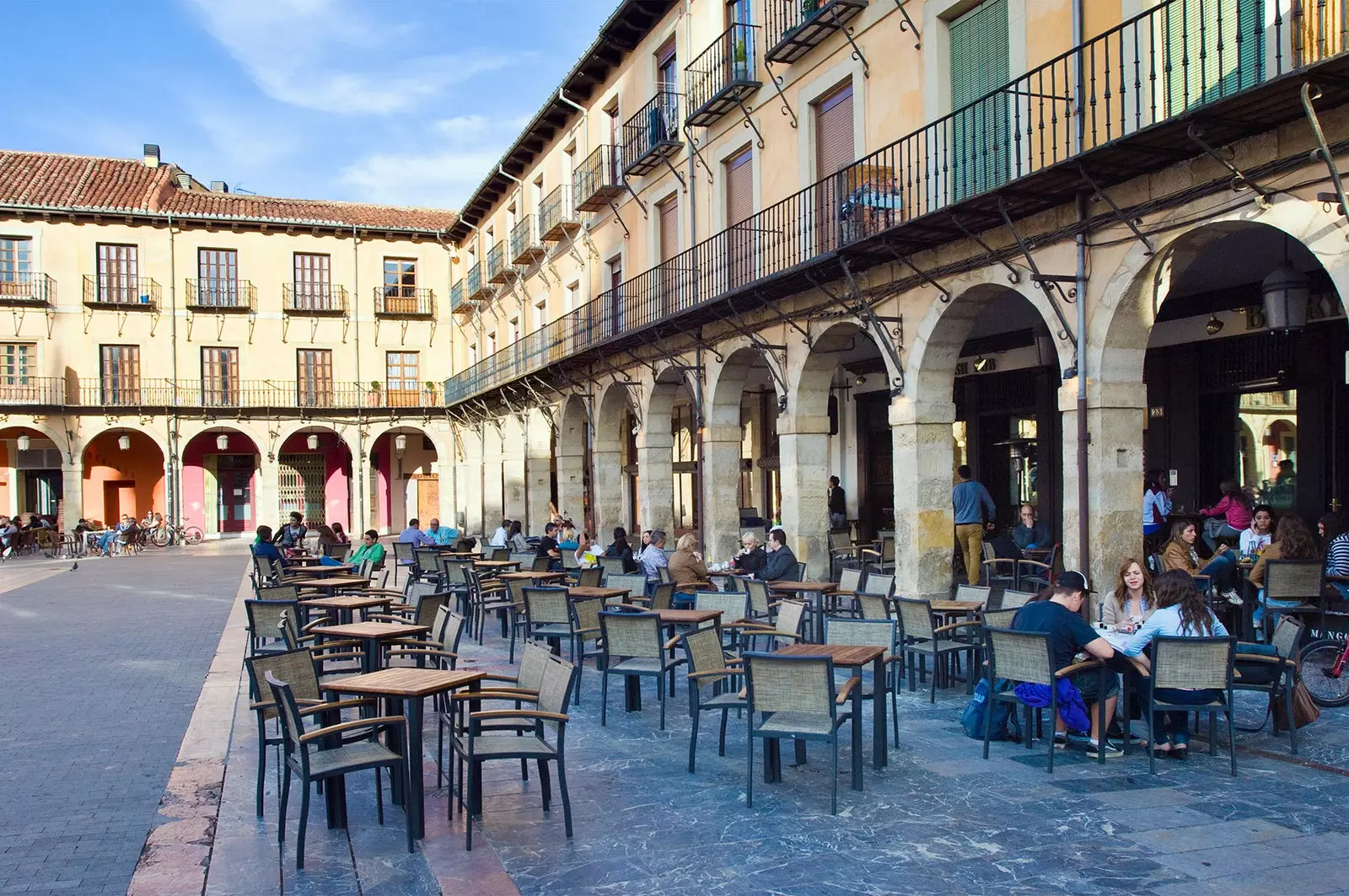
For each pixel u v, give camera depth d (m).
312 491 40.41
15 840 5.88
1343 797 6.09
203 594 19.56
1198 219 8.70
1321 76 6.93
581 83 24.11
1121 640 7.16
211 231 37.59
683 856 5.31
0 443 36.62
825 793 6.34
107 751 7.84
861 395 20.39
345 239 39.31
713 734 8.02
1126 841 5.41
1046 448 15.87
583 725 8.37
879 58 13.73
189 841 5.82
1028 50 11.22
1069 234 10.02
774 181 16.39
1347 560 9.17
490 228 34.81
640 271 21.86
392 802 6.39
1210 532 12.36
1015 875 4.98
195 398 36.97
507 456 31.39
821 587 10.91
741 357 17.12
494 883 4.98
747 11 17.14
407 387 40.03
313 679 6.56
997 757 7.11
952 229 11.19
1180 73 9.59
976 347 17.16
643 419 20.50
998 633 7.08
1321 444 11.81
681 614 9.12
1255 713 8.17
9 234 35.12
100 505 37.94
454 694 5.91
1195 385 13.40
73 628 14.89
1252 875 4.93
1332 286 11.47
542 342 28.48
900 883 4.91
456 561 14.55
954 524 13.62
